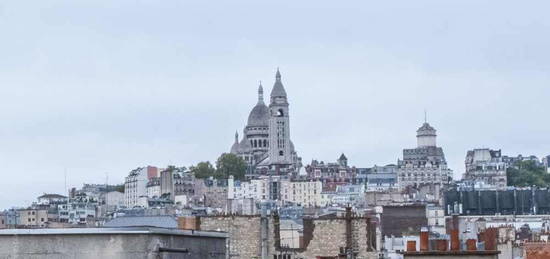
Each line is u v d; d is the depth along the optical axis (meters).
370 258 195.75
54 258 99.19
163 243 99.19
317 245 196.62
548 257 175.62
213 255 103.62
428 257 142.50
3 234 99.56
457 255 142.25
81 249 98.94
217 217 197.88
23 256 99.38
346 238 196.12
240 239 197.38
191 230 101.94
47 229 99.62
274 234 196.75
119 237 98.75
